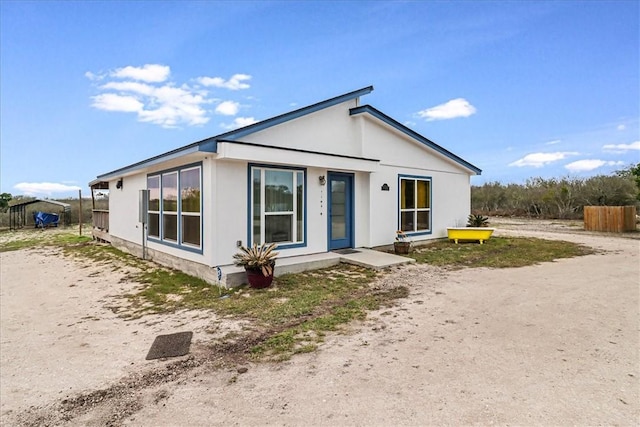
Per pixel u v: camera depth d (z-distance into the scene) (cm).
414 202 1162
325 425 255
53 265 1039
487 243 1211
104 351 417
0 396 320
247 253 663
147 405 295
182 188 846
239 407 284
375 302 561
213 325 484
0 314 586
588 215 1697
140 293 683
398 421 256
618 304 539
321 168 893
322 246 909
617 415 259
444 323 464
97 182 1469
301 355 379
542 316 487
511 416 259
